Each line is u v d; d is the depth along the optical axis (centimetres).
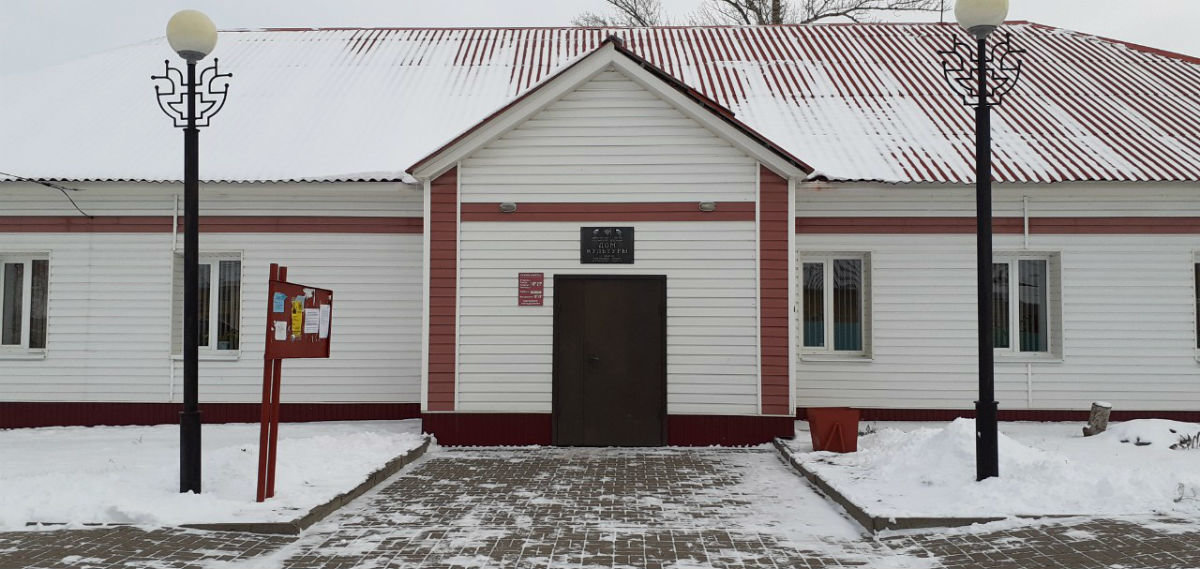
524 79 1602
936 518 712
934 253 1308
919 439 951
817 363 1315
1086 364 1297
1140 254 1299
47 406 1303
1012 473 805
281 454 972
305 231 1316
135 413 1306
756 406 1161
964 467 838
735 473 979
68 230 1314
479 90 1558
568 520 762
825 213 1313
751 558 648
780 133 1388
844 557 650
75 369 1306
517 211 1180
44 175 1268
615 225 1178
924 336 1306
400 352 1312
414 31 1878
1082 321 1298
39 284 1338
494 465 1028
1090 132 1395
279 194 1314
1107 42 1808
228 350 1322
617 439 1163
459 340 1173
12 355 1312
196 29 807
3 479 850
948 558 638
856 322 1338
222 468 888
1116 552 623
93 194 1312
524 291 1173
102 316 1307
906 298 1308
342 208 1317
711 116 1155
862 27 1900
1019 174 1257
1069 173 1258
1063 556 621
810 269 1348
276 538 694
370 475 902
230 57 1703
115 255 1312
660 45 1802
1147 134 1388
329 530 725
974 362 1299
